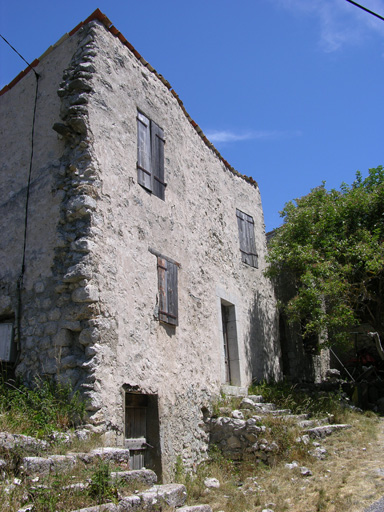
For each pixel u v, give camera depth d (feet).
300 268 36.65
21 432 15.53
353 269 34.37
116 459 15.48
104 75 23.18
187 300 26.81
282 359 40.34
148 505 13.51
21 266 21.62
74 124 21.30
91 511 11.87
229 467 22.88
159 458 20.88
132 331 21.04
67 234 20.42
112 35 24.61
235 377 31.78
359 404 35.19
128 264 21.89
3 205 23.63
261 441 23.24
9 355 20.22
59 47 24.50
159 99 27.96
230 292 33.09
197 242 29.55
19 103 25.29
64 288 19.72
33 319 20.29
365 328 49.70
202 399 25.99
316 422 26.55
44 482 12.64
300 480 19.40
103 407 18.01
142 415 21.43
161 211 25.72
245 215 38.99
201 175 32.37
